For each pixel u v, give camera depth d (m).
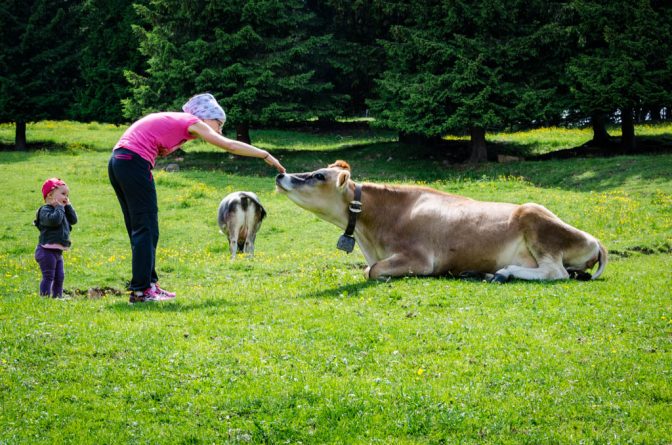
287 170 28.19
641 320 6.87
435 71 28.06
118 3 39.16
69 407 5.09
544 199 19.03
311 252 13.92
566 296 7.75
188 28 30.08
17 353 5.93
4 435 4.70
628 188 20.69
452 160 29.31
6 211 19.64
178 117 7.71
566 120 29.50
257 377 5.50
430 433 4.76
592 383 5.40
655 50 25.22
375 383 5.39
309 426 4.86
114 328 6.58
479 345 6.17
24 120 32.72
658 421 4.88
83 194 21.72
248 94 28.45
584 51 27.31
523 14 27.53
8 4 32.59
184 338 6.34
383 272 8.77
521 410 5.03
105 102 39.97
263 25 30.00
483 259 8.83
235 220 14.53
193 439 4.71
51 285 8.79
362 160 29.94
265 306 7.46
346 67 31.16
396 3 28.94
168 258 13.28
